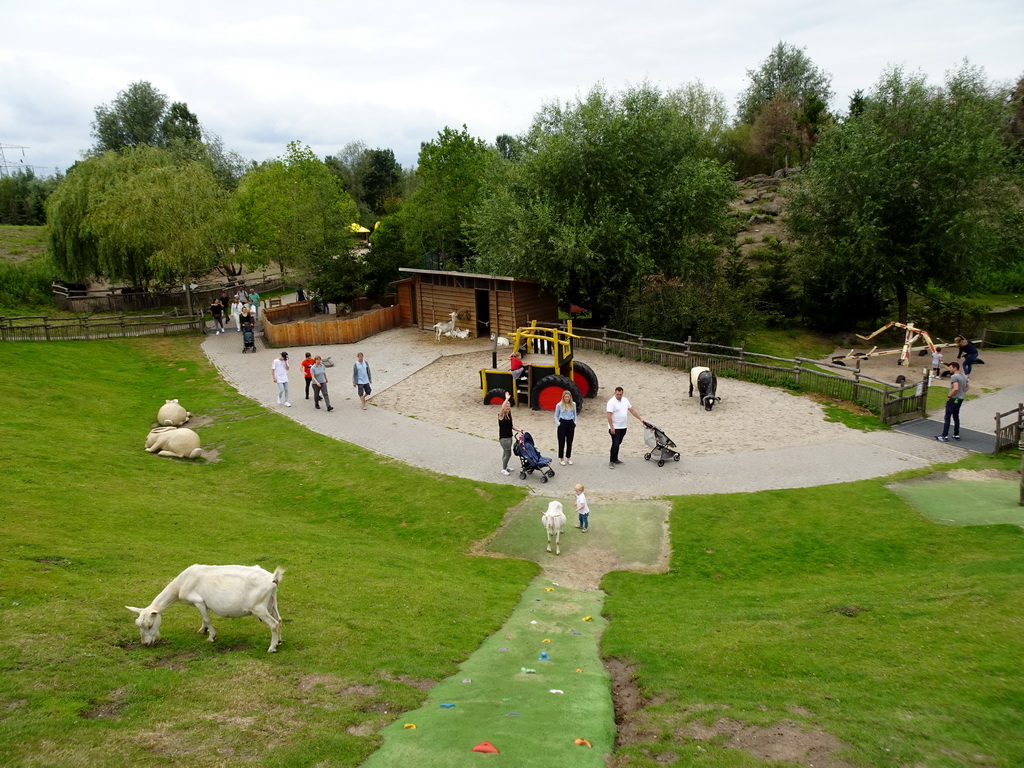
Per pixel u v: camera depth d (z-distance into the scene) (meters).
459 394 25.23
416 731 6.28
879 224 34.53
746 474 16.86
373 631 8.91
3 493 12.41
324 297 43.31
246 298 42.50
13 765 5.02
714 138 66.06
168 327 36.97
